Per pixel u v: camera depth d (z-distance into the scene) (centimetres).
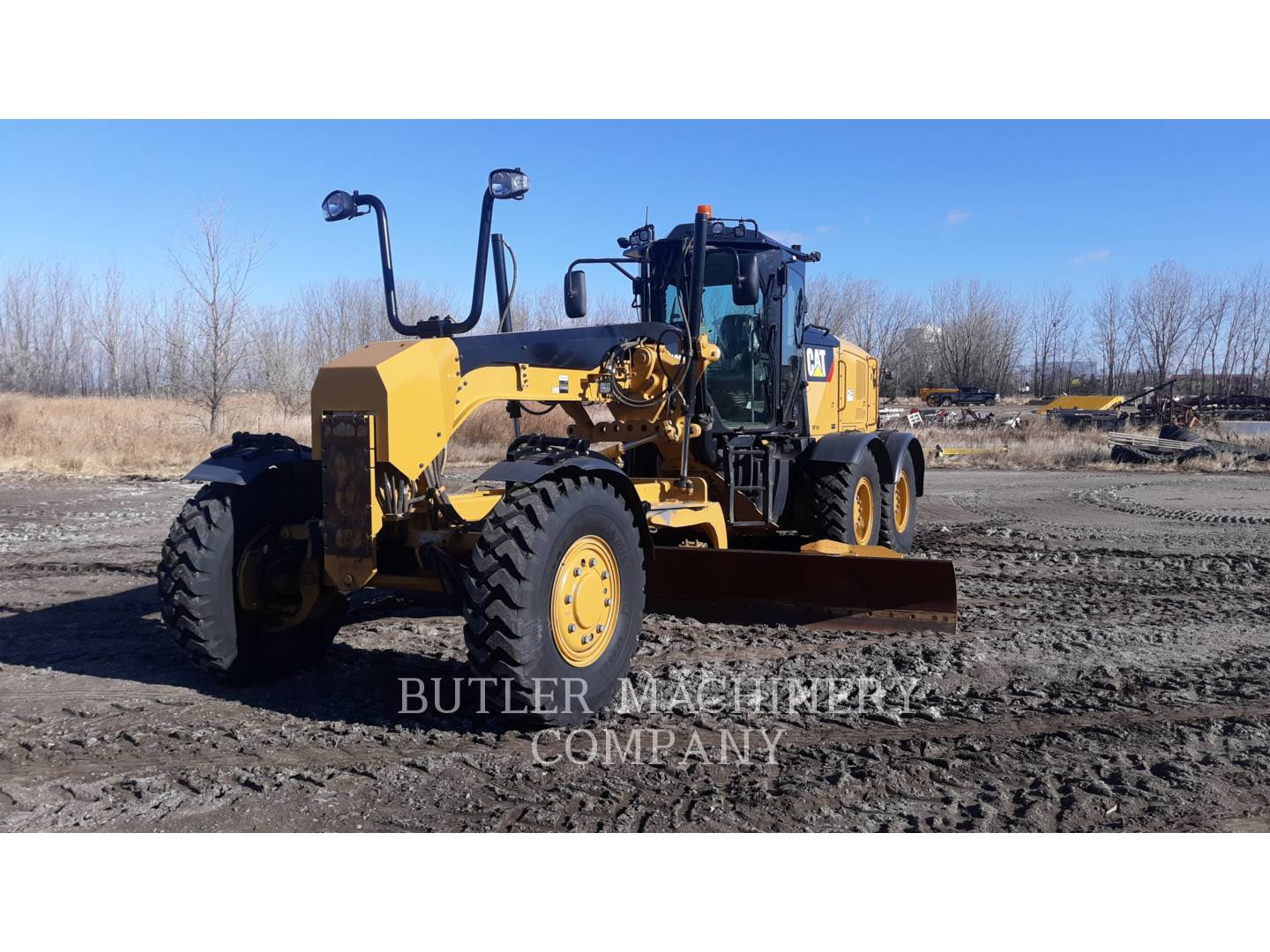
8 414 2084
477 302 471
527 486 424
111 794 352
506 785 362
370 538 418
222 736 411
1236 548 939
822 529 734
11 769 377
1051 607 673
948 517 1190
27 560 847
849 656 539
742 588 588
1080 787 364
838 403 870
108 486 1498
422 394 432
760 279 699
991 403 4675
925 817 340
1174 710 455
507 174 457
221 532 464
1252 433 2686
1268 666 528
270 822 332
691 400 618
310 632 508
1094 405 3231
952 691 483
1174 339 5988
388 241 491
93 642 572
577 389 560
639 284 713
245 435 495
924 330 6800
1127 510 1260
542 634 408
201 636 459
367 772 372
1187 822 338
